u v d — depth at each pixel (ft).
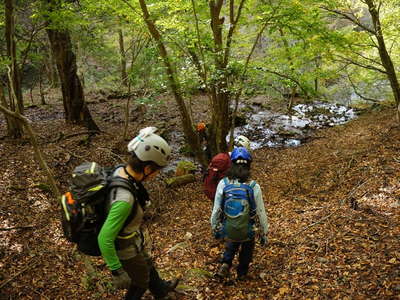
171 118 48.60
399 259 10.66
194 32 25.62
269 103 58.34
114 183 7.27
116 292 11.57
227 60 24.71
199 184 28.50
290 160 33.96
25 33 34.71
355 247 12.20
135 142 7.47
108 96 59.67
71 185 7.27
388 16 33.27
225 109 26.78
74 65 38.47
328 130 44.80
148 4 26.30
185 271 12.98
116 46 48.47
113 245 7.07
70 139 33.99
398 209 14.80
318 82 57.16
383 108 50.42
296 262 12.23
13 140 30.48
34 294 11.93
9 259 14.32
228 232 10.53
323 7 29.35
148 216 21.81
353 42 31.12
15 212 18.78
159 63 26.63
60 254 15.03
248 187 10.67
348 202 17.03
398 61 43.80
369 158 24.95
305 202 19.86
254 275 11.98
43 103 56.59
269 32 24.90
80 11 28.32
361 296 9.49
